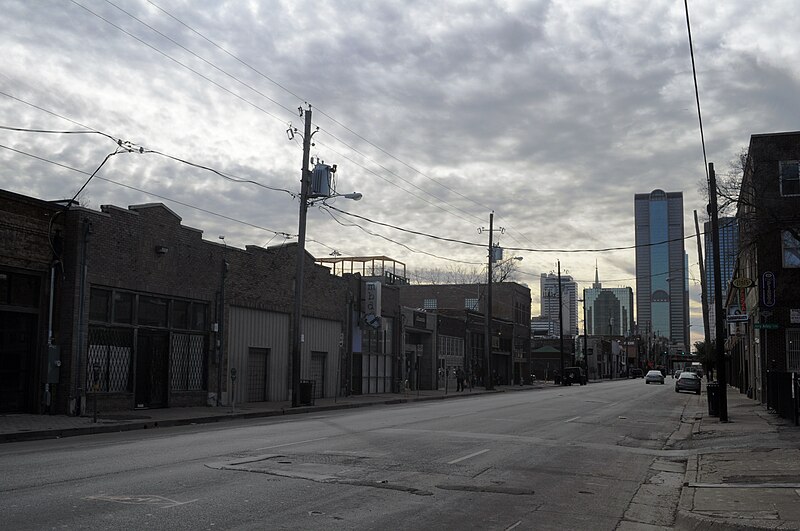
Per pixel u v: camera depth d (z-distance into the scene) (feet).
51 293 72.38
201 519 25.61
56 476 34.14
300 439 52.16
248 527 24.71
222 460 39.96
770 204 84.02
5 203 68.23
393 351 152.05
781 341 96.78
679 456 51.52
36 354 71.51
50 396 71.36
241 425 68.13
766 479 37.86
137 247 81.61
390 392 149.69
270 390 106.83
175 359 88.02
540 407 99.45
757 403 106.22
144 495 29.60
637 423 77.41
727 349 216.54
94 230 75.72
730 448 52.13
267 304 105.91
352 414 84.38
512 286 257.14
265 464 38.75
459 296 263.49
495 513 29.07
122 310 80.07
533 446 51.80
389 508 28.81
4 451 44.83
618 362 479.00
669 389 195.93
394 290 151.64
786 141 93.50
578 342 374.22
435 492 32.68
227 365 96.63
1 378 68.85
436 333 177.37
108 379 77.92
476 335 210.79
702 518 28.84
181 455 42.09
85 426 61.21
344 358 129.90
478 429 62.90
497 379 226.38
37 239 71.31
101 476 34.19
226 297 96.58
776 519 28.14
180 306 89.30
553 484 36.65
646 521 29.78
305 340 117.19
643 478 40.75
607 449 52.90
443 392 156.56
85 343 73.92
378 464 40.01
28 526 23.97
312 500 29.58
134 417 71.87
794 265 97.04
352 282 133.39
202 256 92.43
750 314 123.54
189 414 77.97
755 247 90.43
